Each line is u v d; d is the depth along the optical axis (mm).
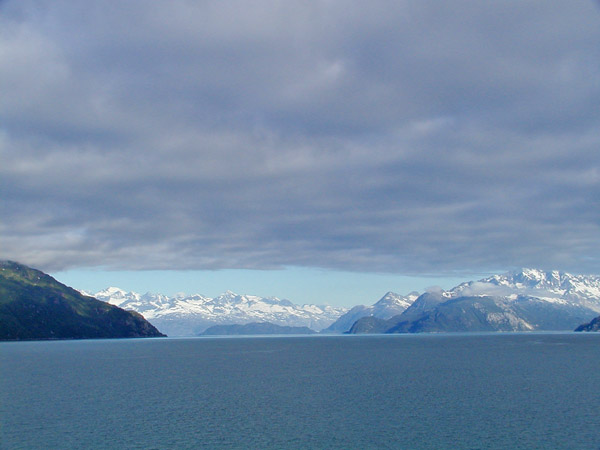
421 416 88812
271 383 133375
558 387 120562
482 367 171250
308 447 71938
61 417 90125
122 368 181625
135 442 74625
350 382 133500
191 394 114625
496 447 71188
